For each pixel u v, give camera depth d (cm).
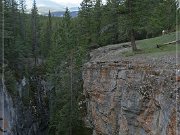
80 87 4897
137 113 2456
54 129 5472
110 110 2998
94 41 6078
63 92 5016
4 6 5253
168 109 1977
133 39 3662
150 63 2619
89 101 3722
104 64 3284
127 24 3594
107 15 5575
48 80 6169
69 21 6200
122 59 3272
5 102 4303
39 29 8038
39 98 6100
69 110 4544
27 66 6125
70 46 5609
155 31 5512
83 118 4497
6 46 5162
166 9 5375
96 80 3362
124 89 2695
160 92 2131
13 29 5781
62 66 5503
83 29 6378
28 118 5388
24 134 5050
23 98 5491
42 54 7694
